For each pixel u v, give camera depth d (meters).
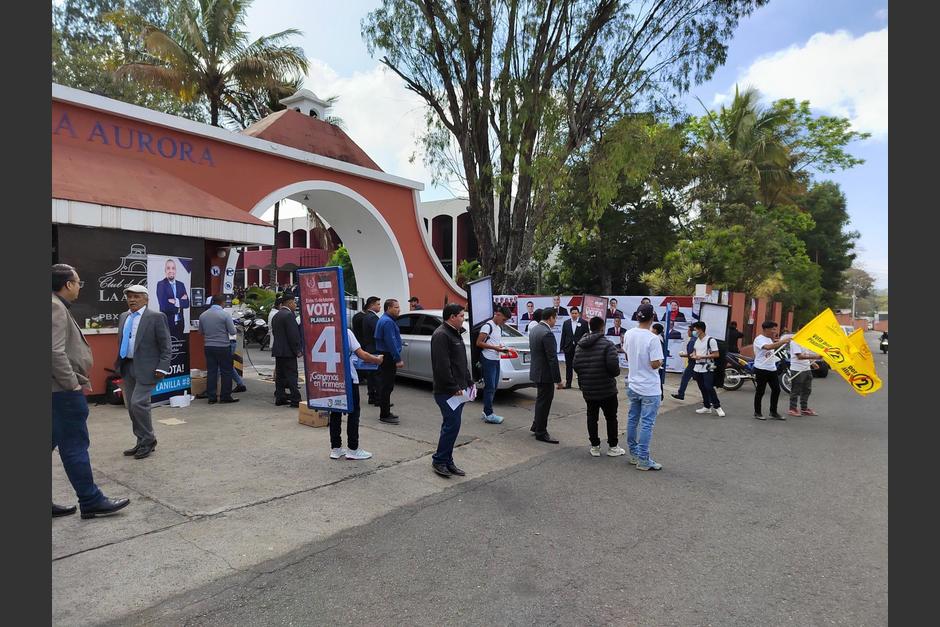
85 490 4.15
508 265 14.79
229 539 3.98
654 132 16.09
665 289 20.42
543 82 13.61
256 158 12.15
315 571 3.58
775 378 9.13
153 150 10.02
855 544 4.18
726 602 3.34
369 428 7.38
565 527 4.41
